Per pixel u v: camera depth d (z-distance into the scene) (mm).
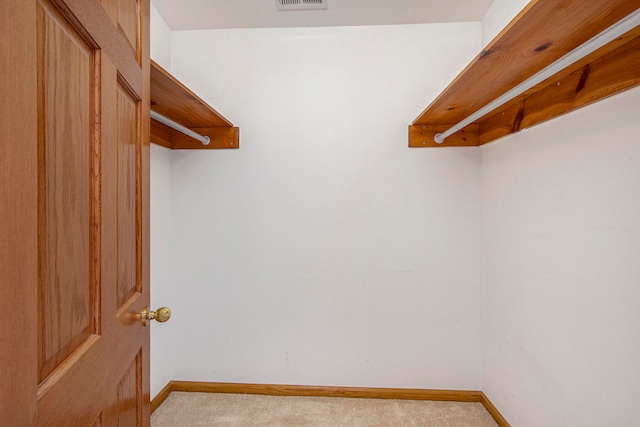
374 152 2086
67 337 572
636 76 995
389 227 2094
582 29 942
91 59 655
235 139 2100
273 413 1941
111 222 732
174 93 1497
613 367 1102
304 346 2131
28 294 457
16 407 432
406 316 2100
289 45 2090
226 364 2158
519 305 1650
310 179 2105
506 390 1776
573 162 1279
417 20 2010
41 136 498
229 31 2102
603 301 1141
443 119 1931
